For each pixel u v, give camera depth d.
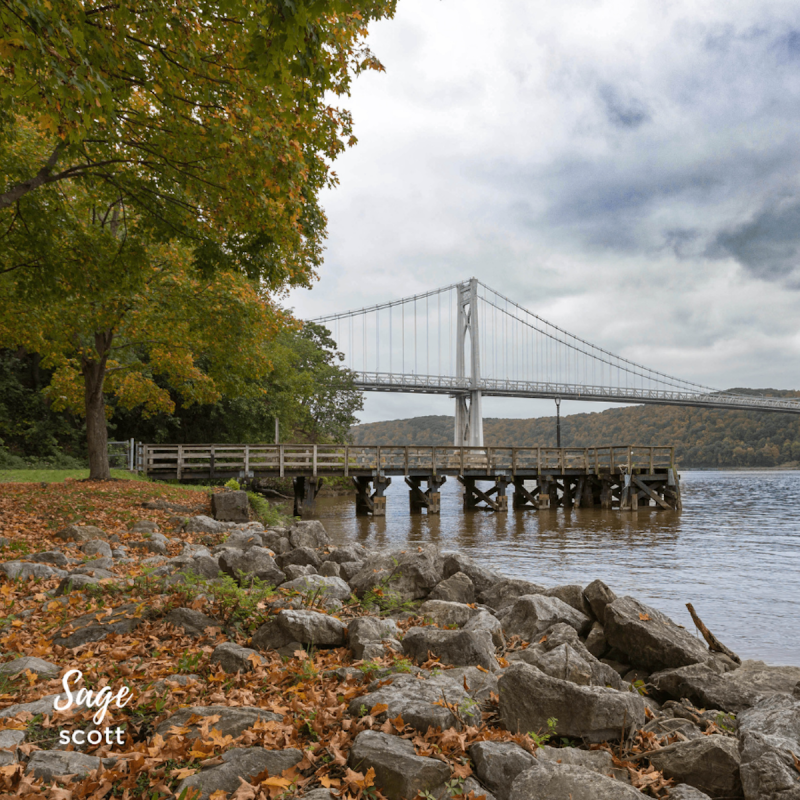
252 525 14.25
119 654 5.02
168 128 9.62
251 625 5.85
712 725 4.45
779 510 30.98
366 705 3.87
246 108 8.73
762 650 7.96
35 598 6.66
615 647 6.09
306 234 11.42
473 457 29.38
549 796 3.05
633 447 30.23
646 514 28.48
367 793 3.06
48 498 13.94
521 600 7.22
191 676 4.57
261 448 25.83
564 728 3.90
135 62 7.73
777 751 3.47
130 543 10.73
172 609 6.06
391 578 8.27
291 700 4.12
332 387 50.62
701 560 15.06
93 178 11.36
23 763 3.18
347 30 8.50
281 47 4.86
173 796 3.02
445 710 3.73
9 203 9.29
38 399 30.34
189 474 24.84
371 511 26.80
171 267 16.89
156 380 30.84
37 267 11.76
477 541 19.00
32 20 5.04
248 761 3.22
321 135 10.41
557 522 24.97
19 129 11.72
